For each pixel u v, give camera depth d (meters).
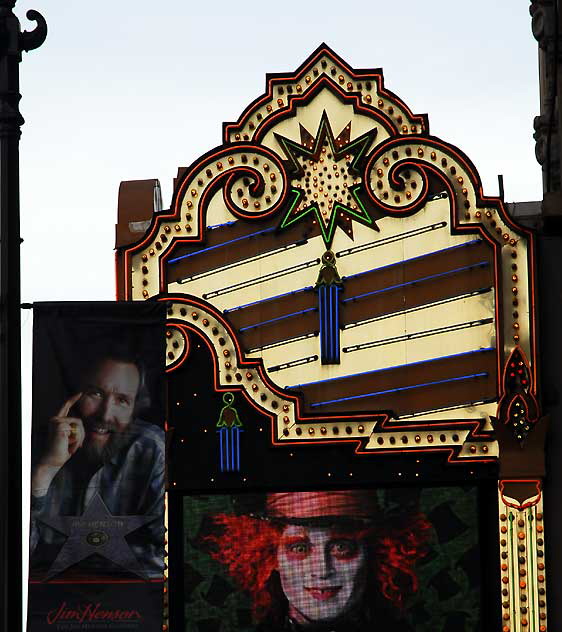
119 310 23.36
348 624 23.44
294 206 24.36
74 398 23.11
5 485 18.53
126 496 22.97
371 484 23.72
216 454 23.84
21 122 19.45
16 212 19.16
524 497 23.50
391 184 24.30
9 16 19.55
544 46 25.92
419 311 24.02
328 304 24.08
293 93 24.58
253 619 23.52
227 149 24.45
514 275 24.00
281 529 23.69
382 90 24.50
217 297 24.23
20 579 18.48
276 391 23.89
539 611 23.30
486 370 23.81
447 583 23.50
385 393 23.86
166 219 24.39
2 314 18.83
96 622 22.72
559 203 23.94
